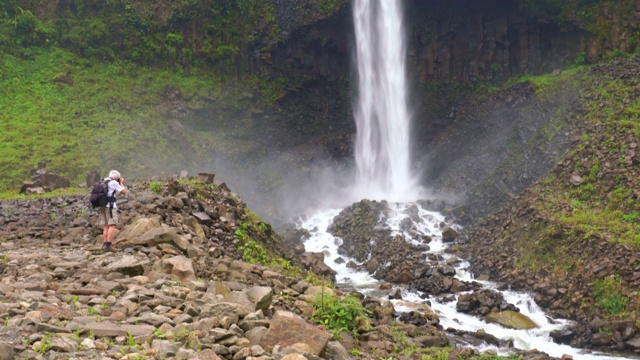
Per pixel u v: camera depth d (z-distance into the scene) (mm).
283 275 15164
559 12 50969
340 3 54500
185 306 9047
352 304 11969
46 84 47531
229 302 9398
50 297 9102
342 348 8977
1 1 50594
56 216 18281
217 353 7422
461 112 50625
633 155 30812
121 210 16969
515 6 53094
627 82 38344
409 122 52781
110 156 41500
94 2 53094
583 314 21859
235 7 56000
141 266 11344
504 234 30984
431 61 55875
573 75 43719
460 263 29906
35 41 50469
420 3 55969
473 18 54906
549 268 25609
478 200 37500
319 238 35812
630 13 48156
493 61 54000
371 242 33438
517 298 24062
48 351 6543
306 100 55125
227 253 16375
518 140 42156
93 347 6863
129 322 8047
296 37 55938
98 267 11695
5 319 7484
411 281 27516
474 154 44688
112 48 52156
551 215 28859
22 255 12750
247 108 52281
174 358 6785
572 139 35281
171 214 17484
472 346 17047
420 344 13531
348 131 53812
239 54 55219
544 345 19172
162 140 45625
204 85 52312
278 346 7898
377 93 55656
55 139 42281
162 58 53250
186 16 54375
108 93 48531
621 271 22375
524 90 46344
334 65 57094
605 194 29750
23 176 37844
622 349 18828
